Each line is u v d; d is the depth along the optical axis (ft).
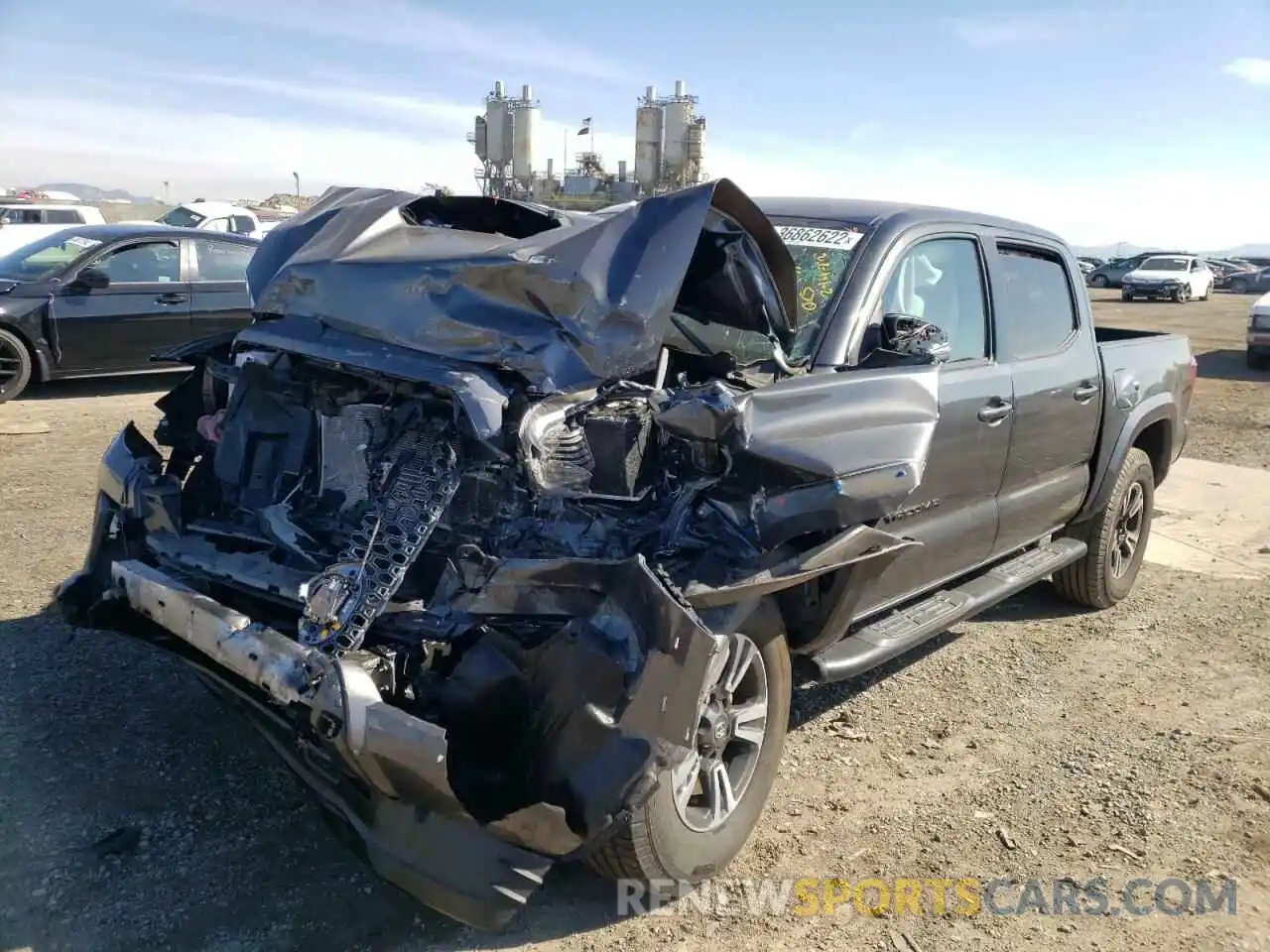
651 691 8.59
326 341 10.44
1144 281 113.09
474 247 10.53
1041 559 16.49
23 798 11.08
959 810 12.12
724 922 9.99
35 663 14.10
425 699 8.84
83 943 9.07
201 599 9.54
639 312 10.09
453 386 9.46
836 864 11.00
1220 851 11.46
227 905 9.67
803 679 11.79
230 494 11.69
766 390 10.13
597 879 10.55
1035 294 16.07
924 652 16.97
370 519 9.71
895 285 13.17
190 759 12.06
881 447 10.57
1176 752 13.69
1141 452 19.01
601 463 10.03
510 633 9.09
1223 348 65.51
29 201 98.58
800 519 9.92
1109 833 11.76
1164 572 21.44
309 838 10.77
